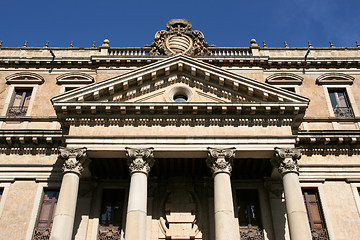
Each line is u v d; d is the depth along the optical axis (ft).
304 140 77.71
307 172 76.28
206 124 69.51
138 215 60.18
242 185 76.23
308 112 86.69
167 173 77.36
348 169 76.74
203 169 75.92
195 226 72.18
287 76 91.76
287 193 63.00
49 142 77.77
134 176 63.93
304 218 60.23
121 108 68.95
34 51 98.68
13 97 89.40
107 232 71.51
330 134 77.56
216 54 98.37
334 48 98.99
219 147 66.95
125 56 93.50
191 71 75.41
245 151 67.05
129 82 73.51
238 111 69.15
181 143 67.26
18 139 77.61
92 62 93.91
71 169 64.49
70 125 69.26
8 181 75.46
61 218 59.72
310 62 93.76
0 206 72.54
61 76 91.40
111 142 67.10
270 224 71.77
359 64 94.12
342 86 90.94
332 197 74.08
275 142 67.41
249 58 93.35
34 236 69.72
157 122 69.62
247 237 71.00
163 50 96.58
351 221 71.51
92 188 74.64
